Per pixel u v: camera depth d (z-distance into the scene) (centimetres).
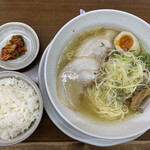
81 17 31
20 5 38
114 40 34
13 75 31
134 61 33
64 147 33
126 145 34
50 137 33
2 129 29
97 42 35
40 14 38
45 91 31
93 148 34
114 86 32
